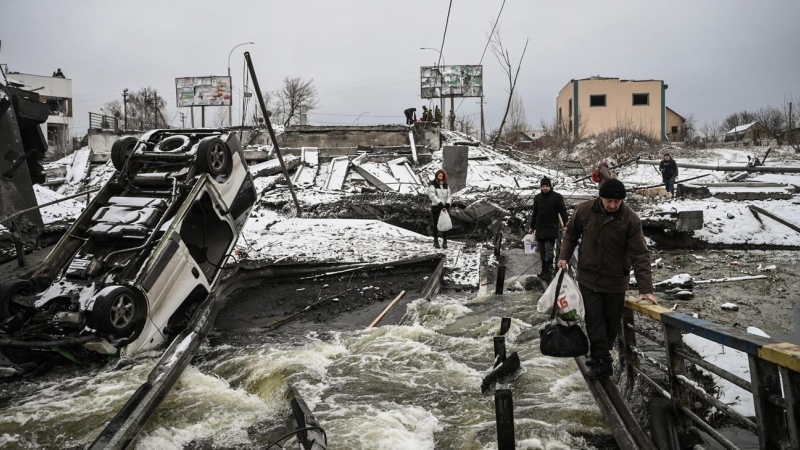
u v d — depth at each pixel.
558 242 11.53
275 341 8.64
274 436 5.55
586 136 54.16
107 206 8.90
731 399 5.64
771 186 21.06
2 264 12.32
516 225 17.23
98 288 7.75
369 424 5.45
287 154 30.72
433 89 43.06
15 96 14.65
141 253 8.19
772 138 59.69
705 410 5.55
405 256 13.59
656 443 4.45
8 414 6.18
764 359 3.24
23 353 7.45
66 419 6.07
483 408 5.80
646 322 8.83
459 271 12.35
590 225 5.34
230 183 10.05
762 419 3.38
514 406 5.70
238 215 10.46
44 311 7.68
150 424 5.77
